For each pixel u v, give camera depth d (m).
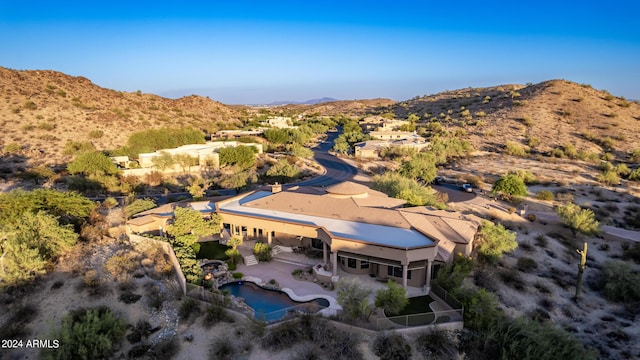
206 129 129.75
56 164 72.62
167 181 68.62
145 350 24.14
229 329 25.86
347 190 42.19
